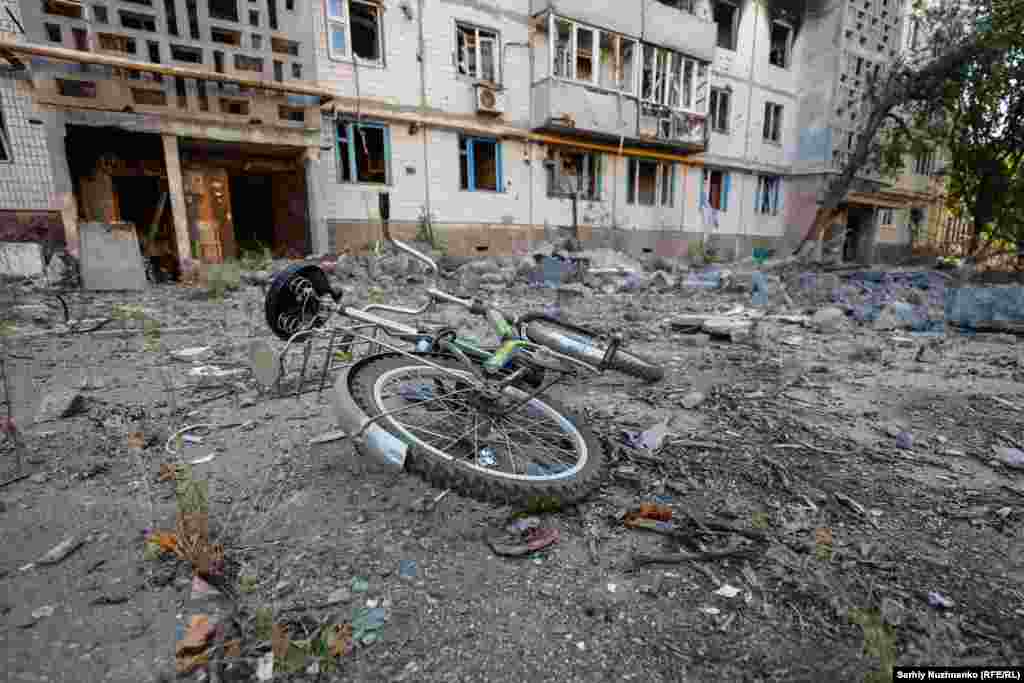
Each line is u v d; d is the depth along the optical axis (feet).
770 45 68.28
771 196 73.87
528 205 51.80
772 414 11.97
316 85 36.42
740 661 4.87
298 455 8.95
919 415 12.25
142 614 5.30
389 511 7.25
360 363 8.20
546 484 6.97
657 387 13.97
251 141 34.55
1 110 29.07
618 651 4.97
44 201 30.58
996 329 24.48
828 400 13.28
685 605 5.62
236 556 6.20
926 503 7.93
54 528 6.75
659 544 6.74
